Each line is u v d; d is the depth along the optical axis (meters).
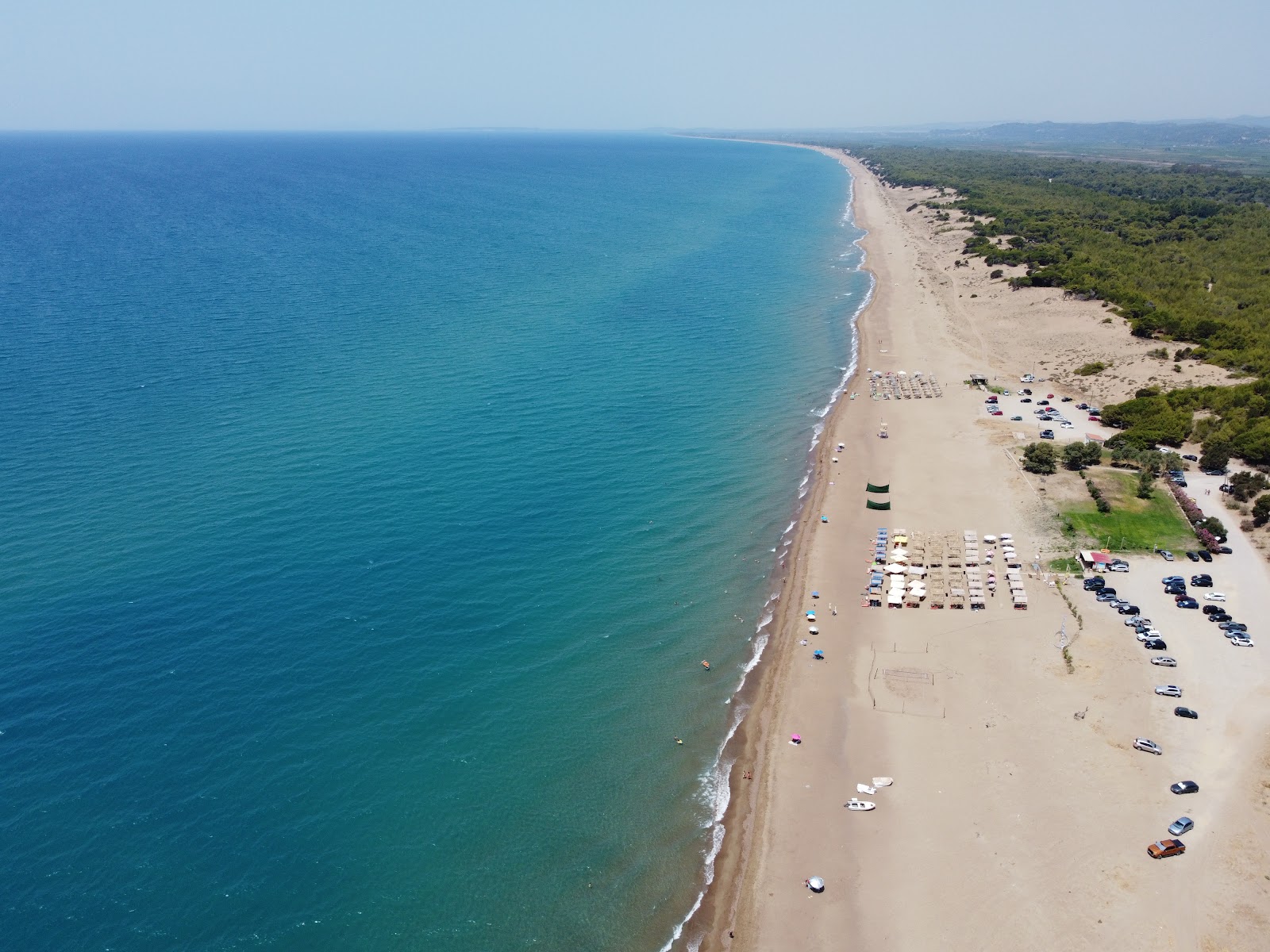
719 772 68.56
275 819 61.22
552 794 65.50
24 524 90.94
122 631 76.88
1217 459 110.44
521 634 81.38
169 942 53.00
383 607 82.88
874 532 100.88
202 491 100.12
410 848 60.22
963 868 59.50
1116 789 64.62
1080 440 123.31
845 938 55.50
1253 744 68.12
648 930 56.50
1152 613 83.69
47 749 65.00
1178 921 54.78
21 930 52.91
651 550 96.25
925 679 76.94
